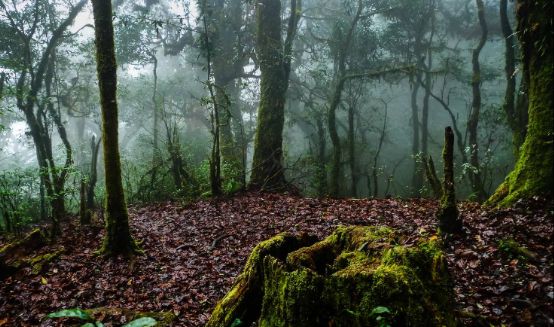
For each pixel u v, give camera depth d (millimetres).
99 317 4621
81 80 21094
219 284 5633
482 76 21438
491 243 5191
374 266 2270
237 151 18516
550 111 6930
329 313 2131
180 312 4828
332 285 2137
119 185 6844
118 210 6855
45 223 11773
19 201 11055
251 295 2615
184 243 7633
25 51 13852
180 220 9672
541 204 6422
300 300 2143
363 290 2068
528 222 5840
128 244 6906
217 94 19250
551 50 6969
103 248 6895
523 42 7516
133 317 4586
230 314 2588
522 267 4398
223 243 7520
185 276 5996
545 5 6977
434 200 9766
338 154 16547
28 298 5477
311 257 2596
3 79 13297
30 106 13398
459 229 5613
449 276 2277
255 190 13430
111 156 6738
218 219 9469
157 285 5730
